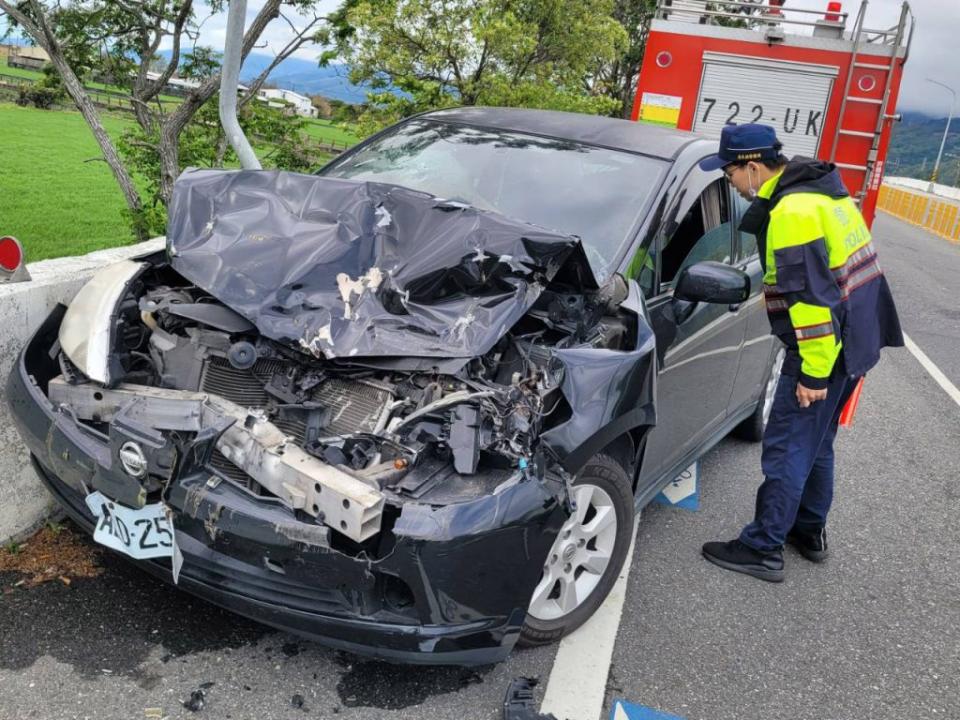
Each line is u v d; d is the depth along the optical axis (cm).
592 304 326
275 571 255
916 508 517
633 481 367
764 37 818
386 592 255
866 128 802
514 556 264
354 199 334
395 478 257
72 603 312
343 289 300
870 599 404
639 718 298
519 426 270
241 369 287
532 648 327
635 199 384
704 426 455
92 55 816
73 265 381
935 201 3503
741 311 454
